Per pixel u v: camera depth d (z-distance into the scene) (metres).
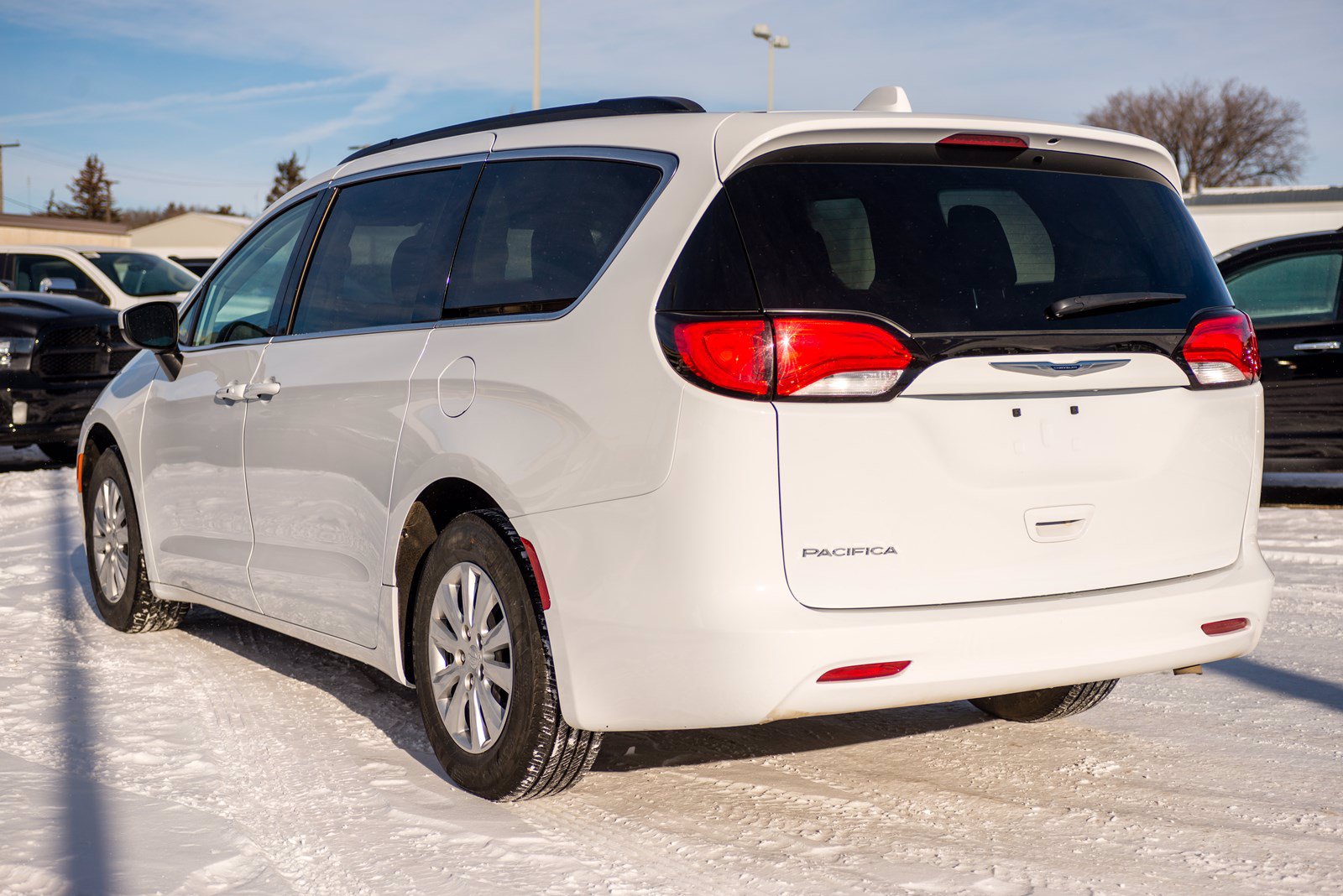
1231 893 2.96
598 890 2.94
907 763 3.92
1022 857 3.17
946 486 3.09
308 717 4.30
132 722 4.20
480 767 3.50
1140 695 4.69
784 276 3.03
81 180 107.00
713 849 3.20
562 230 3.49
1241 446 3.54
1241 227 37.12
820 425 2.98
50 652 5.16
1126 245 3.42
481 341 3.56
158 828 3.26
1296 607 6.12
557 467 3.23
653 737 4.17
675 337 3.04
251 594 4.62
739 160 3.14
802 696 2.98
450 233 3.88
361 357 4.00
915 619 3.03
